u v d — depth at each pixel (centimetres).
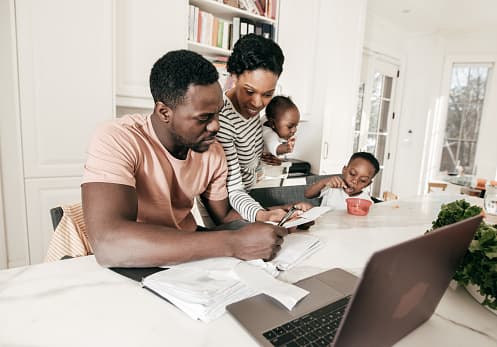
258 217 105
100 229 69
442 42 432
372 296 37
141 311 57
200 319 55
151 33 203
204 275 67
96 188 74
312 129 292
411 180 468
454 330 56
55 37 169
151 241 68
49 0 165
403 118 468
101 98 186
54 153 178
